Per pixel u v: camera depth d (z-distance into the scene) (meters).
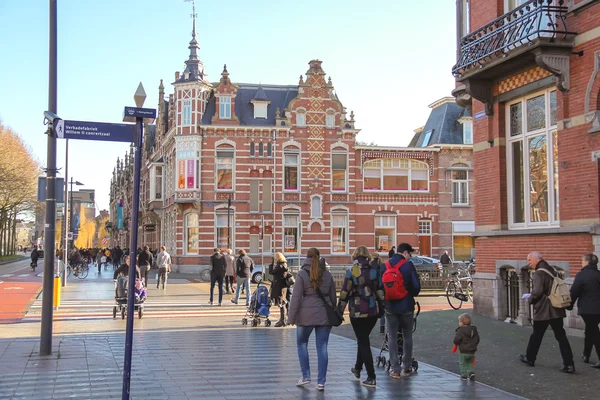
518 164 15.27
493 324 14.52
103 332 13.79
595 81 12.59
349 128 44.16
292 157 43.50
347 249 43.72
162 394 8.05
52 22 10.89
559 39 13.07
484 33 15.79
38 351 11.16
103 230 139.25
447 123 46.91
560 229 13.19
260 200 42.59
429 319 15.84
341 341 13.00
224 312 18.84
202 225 41.97
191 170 41.81
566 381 8.87
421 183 45.38
